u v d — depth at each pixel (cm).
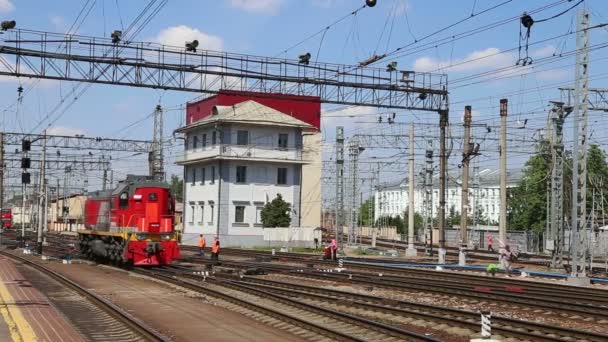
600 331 1598
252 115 6569
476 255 5238
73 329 1433
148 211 3497
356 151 6025
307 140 7231
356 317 1614
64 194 9769
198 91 3350
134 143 6488
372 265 3709
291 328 1540
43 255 4366
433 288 2439
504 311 1927
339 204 5700
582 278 2908
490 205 12706
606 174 6944
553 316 1823
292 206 6694
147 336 1374
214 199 6538
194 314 1777
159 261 3512
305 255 4847
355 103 3666
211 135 6619
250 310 1838
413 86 3772
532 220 7519
